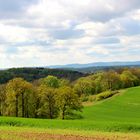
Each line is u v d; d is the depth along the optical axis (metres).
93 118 98.19
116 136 40.31
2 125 52.47
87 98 153.12
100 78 177.25
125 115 107.69
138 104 130.50
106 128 50.09
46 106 94.25
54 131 44.59
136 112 114.75
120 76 185.12
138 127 50.38
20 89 92.25
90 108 123.94
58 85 141.75
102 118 98.44
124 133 45.31
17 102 92.94
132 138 38.66
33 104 94.56
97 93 171.38
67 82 158.62
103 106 128.25
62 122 54.66
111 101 138.50
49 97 94.56
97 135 40.97
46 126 51.75
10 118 56.81
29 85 93.50
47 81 140.75
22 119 56.47
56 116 94.88
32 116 95.00
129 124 51.47
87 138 37.62
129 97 144.75
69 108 92.50
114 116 104.75
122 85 183.38
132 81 187.88
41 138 36.56
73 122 54.59
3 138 35.59
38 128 48.72
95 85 172.62
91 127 50.75
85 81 167.50
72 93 92.62
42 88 95.38
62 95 91.62
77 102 93.06
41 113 94.06
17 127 49.44
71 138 37.25
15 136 37.53
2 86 102.38
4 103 98.88
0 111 98.94
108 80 177.75
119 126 50.72
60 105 91.81
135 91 157.50
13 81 93.44
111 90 175.88
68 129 48.53
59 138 37.00
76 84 167.38
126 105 129.00
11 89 92.50
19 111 94.06
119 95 150.50
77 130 47.47
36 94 94.50
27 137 37.03
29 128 48.12
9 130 43.91
